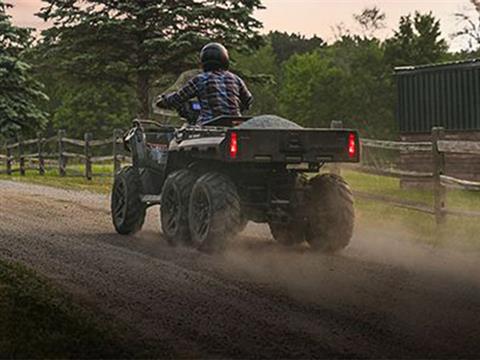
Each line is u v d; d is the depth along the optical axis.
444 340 5.76
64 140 28.72
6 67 33.69
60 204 16.55
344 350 5.52
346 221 9.90
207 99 10.66
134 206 11.60
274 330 6.04
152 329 6.07
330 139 9.59
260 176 10.08
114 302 6.99
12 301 6.79
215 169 10.28
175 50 32.19
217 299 7.12
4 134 33.94
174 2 32.88
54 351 5.38
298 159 9.44
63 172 29.11
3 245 10.49
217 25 32.22
